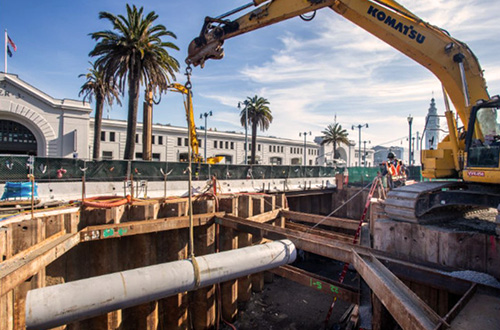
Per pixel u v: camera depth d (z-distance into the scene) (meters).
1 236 6.56
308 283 8.98
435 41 7.44
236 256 6.80
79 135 33.03
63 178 15.28
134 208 10.75
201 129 55.00
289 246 7.84
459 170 7.98
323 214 26.83
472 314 4.27
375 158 94.88
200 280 6.16
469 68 7.63
